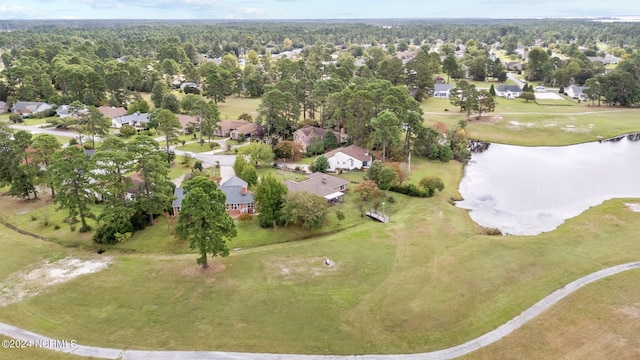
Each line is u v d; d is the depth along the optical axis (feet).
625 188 250.98
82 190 187.11
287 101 335.06
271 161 281.13
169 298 143.23
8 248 178.91
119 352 118.83
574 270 155.74
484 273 155.12
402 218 206.39
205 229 154.71
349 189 239.30
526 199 236.43
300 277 154.40
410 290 145.69
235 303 140.05
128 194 219.82
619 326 125.18
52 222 202.59
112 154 186.09
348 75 461.78
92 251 178.19
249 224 199.72
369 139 303.27
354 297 142.51
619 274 151.53
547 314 131.23
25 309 138.00
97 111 316.19
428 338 123.34
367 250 174.09
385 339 123.24
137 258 171.01
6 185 235.61
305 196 193.98
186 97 426.10
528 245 177.68
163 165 196.03
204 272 158.71
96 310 137.28
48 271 161.17
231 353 118.11
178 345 121.39
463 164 299.17
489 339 122.11
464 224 200.64
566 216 212.23
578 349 117.29
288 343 121.70
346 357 116.78
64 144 318.65
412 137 313.53
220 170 269.03
